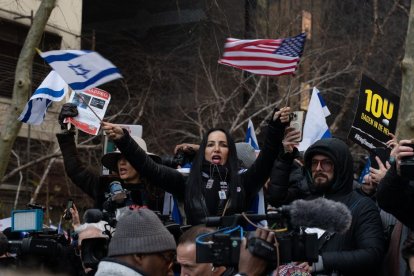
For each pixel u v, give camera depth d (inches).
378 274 180.9
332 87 738.2
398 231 179.3
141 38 924.6
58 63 184.9
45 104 254.5
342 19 861.2
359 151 606.5
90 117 235.1
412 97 311.4
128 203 207.5
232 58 205.6
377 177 197.5
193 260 138.5
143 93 786.8
